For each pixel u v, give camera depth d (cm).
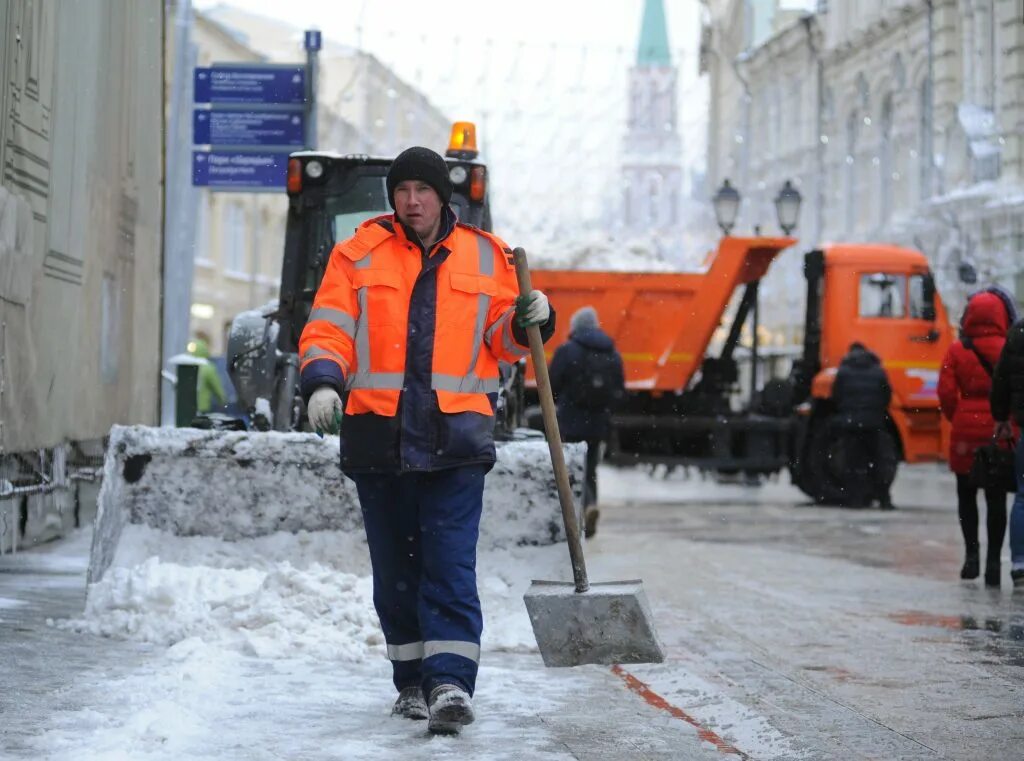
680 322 5575
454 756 1211
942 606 2358
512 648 1805
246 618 1755
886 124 11606
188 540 1934
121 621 1798
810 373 5478
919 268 5388
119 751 1154
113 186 3319
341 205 2609
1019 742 1340
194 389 3369
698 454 5547
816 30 12394
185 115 4844
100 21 3159
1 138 2378
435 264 1340
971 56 9769
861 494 5025
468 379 1338
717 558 3145
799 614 2245
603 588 1386
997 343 2670
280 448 1934
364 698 1459
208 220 13200
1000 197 9038
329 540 1941
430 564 1322
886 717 1452
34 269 2622
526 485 1923
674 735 1336
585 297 5575
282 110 4866
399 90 10512
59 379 2831
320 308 1327
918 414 5341
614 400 3656
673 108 9731
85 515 3206
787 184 5575
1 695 1395
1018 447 2547
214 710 1371
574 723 1379
